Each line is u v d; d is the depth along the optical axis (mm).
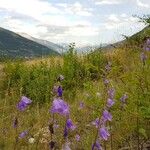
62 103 3271
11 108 9055
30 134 6668
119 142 6090
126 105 6199
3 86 12094
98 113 6496
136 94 6137
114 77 7016
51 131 3598
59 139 5691
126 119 6223
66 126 3469
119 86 6867
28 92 10781
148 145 5848
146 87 6309
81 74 12180
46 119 7211
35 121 7820
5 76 12688
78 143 6227
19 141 6250
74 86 11367
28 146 6145
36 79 11047
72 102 9453
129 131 6172
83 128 6992
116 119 6367
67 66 12016
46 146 6035
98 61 13188
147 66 6676
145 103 5938
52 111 3260
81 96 9469
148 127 6070
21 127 7324
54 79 10750
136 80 6352
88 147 5957
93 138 6098
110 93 6234
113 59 12367
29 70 12828
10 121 7699
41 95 10492
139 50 9500
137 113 5805
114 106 6312
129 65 8977
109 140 6055
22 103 3799
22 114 8391
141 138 6062
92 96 7398
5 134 6656
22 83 11414
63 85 11156
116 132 6148
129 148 5855
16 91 11062
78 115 7613
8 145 6062
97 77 10938
